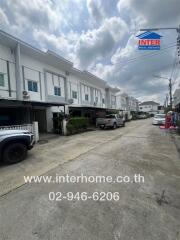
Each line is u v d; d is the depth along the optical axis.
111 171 4.52
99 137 10.93
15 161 5.49
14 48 10.91
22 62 11.66
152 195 3.20
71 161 5.54
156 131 13.73
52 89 14.82
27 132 6.09
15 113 12.58
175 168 4.72
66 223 2.42
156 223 2.38
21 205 2.92
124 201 2.99
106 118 17.05
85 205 2.88
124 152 6.64
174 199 3.04
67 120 12.71
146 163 5.19
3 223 2.45
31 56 12.43
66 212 2.69
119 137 10.68
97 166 4.96
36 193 3.36
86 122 15.49
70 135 12.38
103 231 2.24
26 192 3.41
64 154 6.54
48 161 5.60
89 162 5.37
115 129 16.28
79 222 2.44
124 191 3.38
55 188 3.57
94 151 6.90
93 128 17.45
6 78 10.48
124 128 17.09
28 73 12.14
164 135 11.28
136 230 2.24
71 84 17.80
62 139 10.47
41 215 2.62
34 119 13.15
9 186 3.72
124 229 2.27
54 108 14.89
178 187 3.54
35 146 8.31
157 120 20.36
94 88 23.86
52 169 4.78
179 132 11.67
